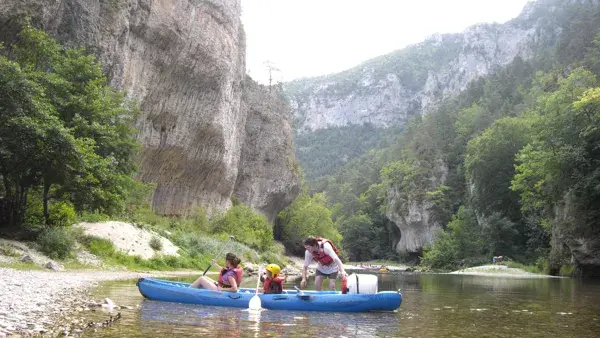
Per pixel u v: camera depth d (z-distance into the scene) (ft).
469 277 111.14
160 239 87.51
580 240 108.06
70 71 72.49
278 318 28.35
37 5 75.05
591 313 33.86
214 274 73.77
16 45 72.74
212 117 142.72
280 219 240.32
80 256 62.49
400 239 308.40
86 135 68.69
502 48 622.95
